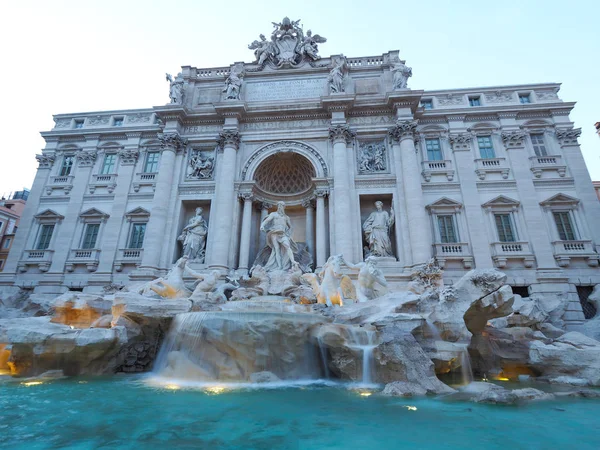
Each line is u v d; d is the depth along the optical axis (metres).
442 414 7.58
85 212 28.67
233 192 26.48
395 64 28.50
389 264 23.67
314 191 26.81
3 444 5.72
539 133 27.53
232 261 24.94
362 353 11.16
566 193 25.52
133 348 13.93
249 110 28.41
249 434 6.31
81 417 7.29
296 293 19.84
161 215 26.16
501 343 14.25
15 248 28.42
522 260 24.03
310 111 28.08
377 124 27.67
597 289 22.69
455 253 24.62
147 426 6.73
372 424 6.89
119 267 26.53
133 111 32.59
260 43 31.77
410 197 24.44
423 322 11.92
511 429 6.58
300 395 9.39
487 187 26.41
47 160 31.39
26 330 11.94
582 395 9.34
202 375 11.59
